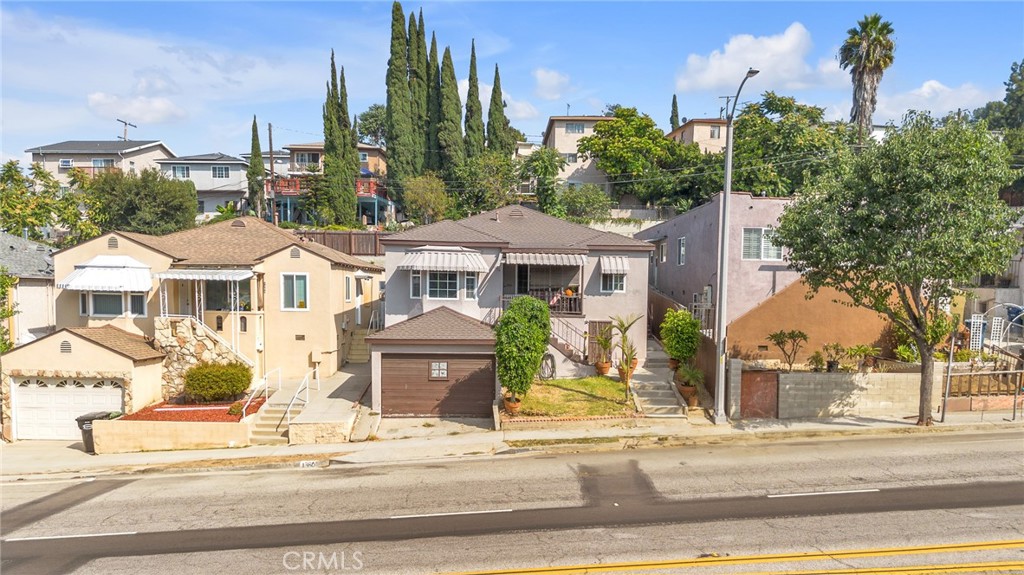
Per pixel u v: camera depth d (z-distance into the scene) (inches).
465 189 2154.3
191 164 2297.0
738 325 909.8
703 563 381.4
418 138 2378.2
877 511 461.1
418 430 766.5
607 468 597.6
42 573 402.0
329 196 2086.6
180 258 999.0
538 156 2014.0
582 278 985.5
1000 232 614.5
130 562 414.3
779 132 1654.8
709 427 729.6
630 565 381.7
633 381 872.3
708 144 2276.1
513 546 415.2
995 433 684.1
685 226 1184.2
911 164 588.7
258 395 901.2
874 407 766.5
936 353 856.9
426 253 930.7
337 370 1072.8
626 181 2062.0
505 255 963.3
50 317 1145.4
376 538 437.7
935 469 559.2
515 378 749.9
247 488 577.6
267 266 1023.0
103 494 578.9
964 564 373.1
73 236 1625.2
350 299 1171.9
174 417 790.5
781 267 981.2
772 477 550.6
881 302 685.9
